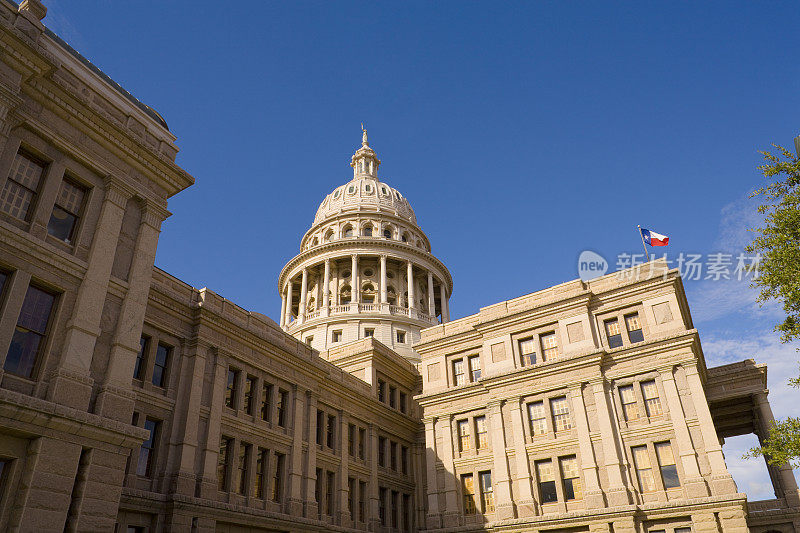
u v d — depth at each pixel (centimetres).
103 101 2420
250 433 3662
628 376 4069
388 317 7900
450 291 9425
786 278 2295
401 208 9888
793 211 2341
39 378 1892
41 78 2111
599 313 4384
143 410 3086
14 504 1722
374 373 5306
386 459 4997
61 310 2020
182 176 2606
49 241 2062
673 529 3562
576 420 4106
